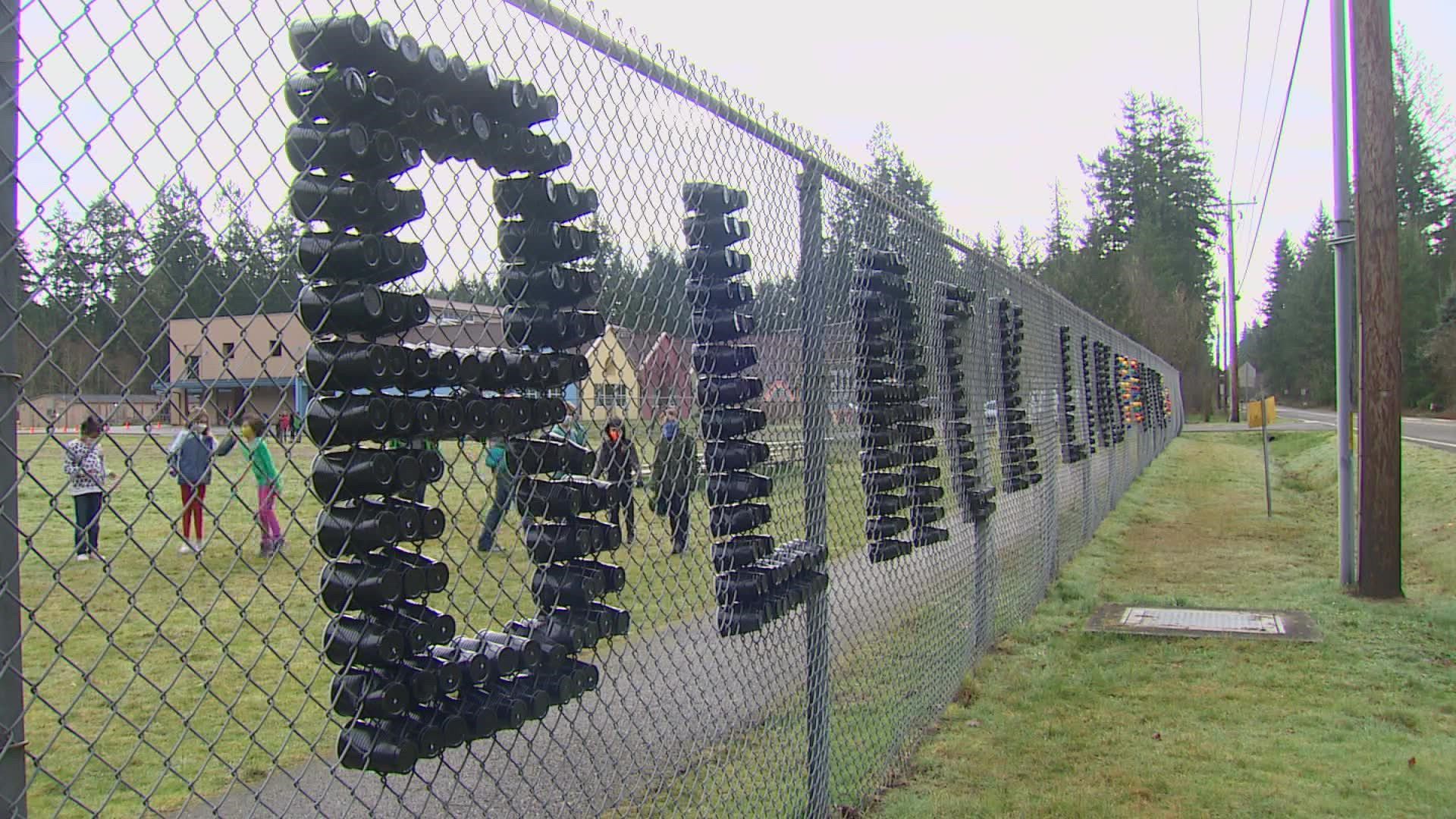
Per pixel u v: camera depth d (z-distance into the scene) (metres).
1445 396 56.16
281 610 1.64
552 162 1.97
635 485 2.42
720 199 2.68
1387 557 7.95
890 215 4.36
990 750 4.48
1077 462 10.30
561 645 2.09
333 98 1.53
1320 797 4.01
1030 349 7.66
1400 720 4.99
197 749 4.14
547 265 2.00
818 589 3.34
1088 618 7.09
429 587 1.73
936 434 4.89
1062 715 4.98
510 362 1.87
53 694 4.60
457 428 1.78
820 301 3.42
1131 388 18.94
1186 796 4.00
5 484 1.23
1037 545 7.64
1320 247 79.62
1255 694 5.37
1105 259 58.72
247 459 1.49
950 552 5.28
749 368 3.00
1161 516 13.73
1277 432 39.97
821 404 3.43
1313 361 80.19
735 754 3.20
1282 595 8.12
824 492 3.43
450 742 1.84
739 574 2.90
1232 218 52.53
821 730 3.47
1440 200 63.09
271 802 3.49
